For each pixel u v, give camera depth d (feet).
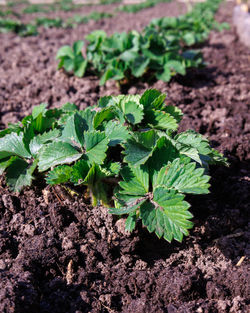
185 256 2.68
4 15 12.66
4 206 2.86
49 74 5.15
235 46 6.82
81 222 2.77
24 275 2.47
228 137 3.58
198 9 10.89
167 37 5.39
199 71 5.20
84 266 2.63
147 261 2.68
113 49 4.60
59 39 8.07
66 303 2.47
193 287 2.49
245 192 3.03
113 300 2.51
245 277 2.50
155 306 2.44
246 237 2.80
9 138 2.95
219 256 2.69
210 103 4.21
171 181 2.61
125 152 2.65
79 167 2.67
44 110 3.15
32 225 2.75
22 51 6.85
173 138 2.83
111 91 4.43
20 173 2.87
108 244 2.68
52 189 2.88
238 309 2.41
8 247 2.68
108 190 2.81
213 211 2.90
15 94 4.67
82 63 4.79
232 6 13.08
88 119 2.87
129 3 17.15
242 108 4.03
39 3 18.66
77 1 18.85
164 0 16.26
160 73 4.48
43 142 2.87
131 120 2.88
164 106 3.00
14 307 2.32
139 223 2.73
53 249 2.62
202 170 2.56
